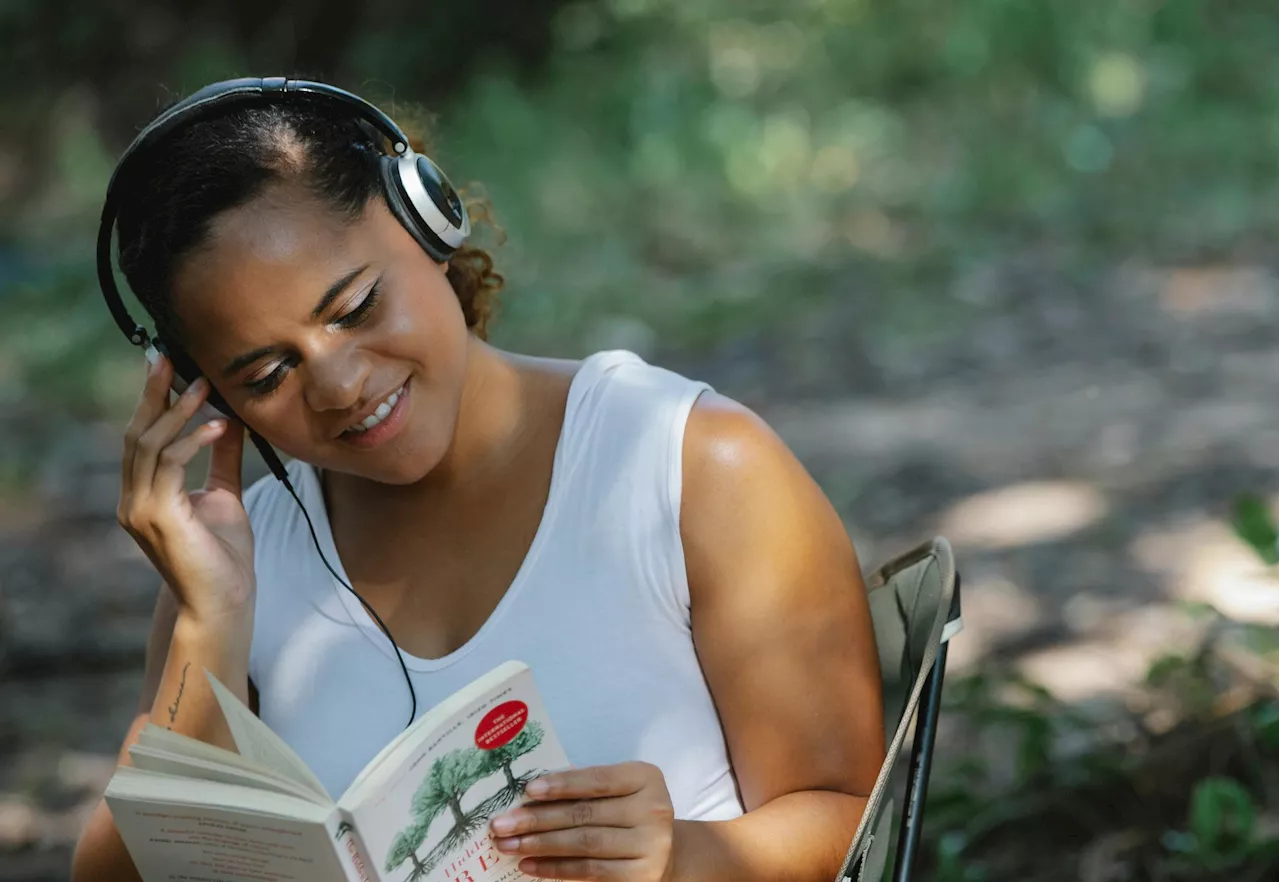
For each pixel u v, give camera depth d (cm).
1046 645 632
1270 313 1122
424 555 306
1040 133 1678
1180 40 1834
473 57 1938
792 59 1847
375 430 281
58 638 773
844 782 290
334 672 306
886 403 1025
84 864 311
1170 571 689
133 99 1902
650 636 293
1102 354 1069
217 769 257
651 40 1905
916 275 1320
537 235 1460
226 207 273
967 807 458
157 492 304
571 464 297
